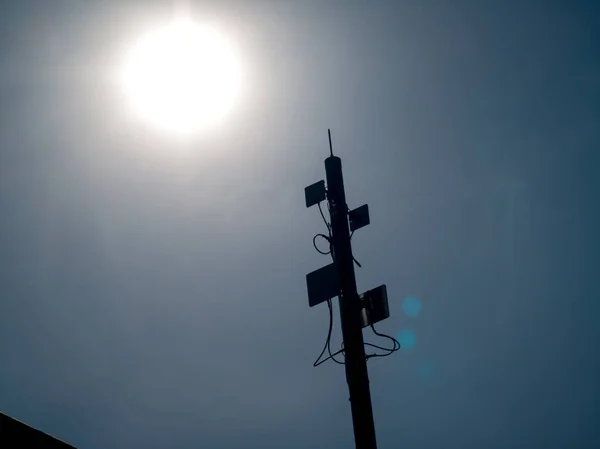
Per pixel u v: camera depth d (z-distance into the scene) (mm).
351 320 13320
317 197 14789
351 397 12805
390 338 13547
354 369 12953
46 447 12961
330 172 14719
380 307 13180
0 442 12352
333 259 14375
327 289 13875
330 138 15359
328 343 14062
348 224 14227
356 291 13625
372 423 12578
